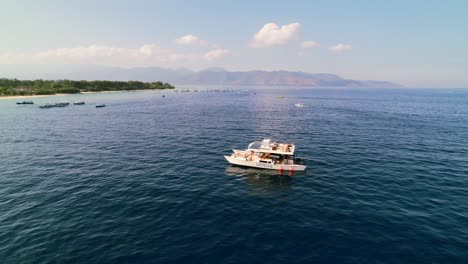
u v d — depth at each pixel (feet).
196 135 191.01
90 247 61.41
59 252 59.52
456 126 226.79
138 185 98.48
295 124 239.71
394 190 93.97
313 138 180.04
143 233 67.26
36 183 100.17
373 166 120.57
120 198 87.35
